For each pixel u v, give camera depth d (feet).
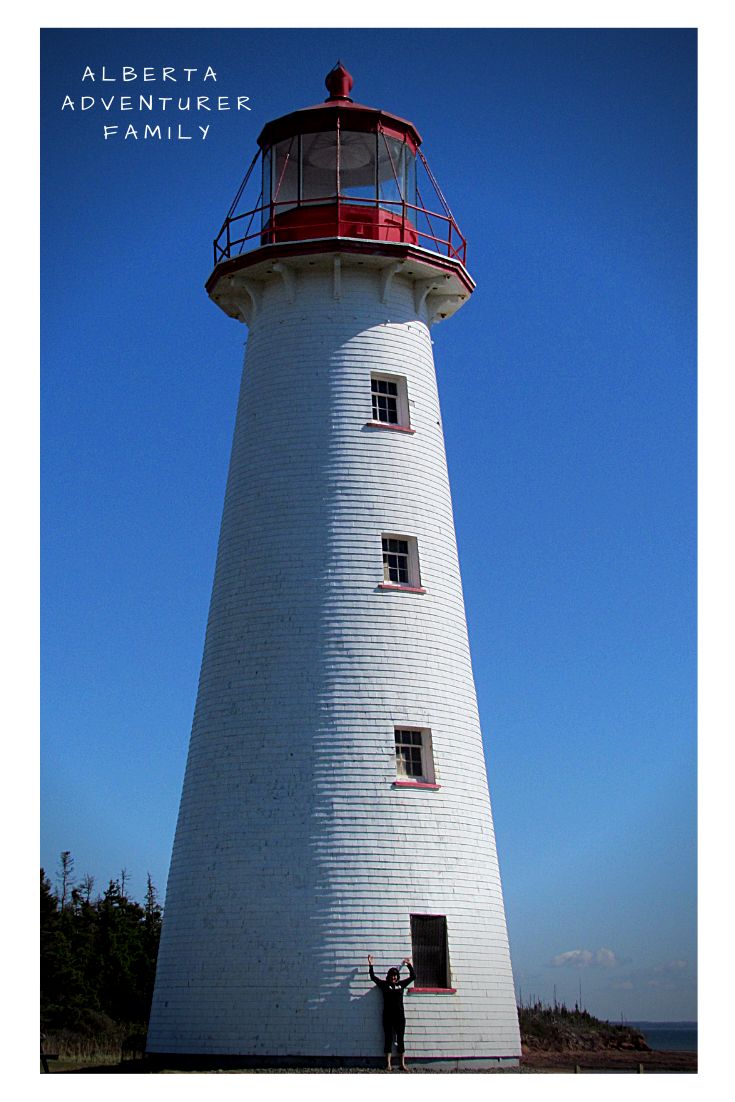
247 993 96.43
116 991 214.69
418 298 116.26
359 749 101.09
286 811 99.71
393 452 110.11
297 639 103.96
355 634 104.01
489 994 101.40
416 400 113.29
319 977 95.45
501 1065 100.73
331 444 108.78
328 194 117.08
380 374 111.96
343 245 110.93
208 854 101.71
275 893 97.91
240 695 104.32
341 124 116.47
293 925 96.84
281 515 107.55
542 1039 129.18
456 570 113.50
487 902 104.12
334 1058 93.86
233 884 99.40
